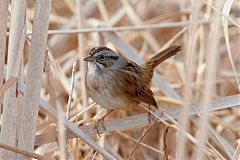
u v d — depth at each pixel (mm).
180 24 10914
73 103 11000
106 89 10094
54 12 14406
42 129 9383
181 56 13359
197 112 7996
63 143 6688
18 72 7328
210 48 6293
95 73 10047
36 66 7180
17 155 7438
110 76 10102
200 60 11555
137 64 11023
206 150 7812
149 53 13836
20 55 7316
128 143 11062
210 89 6328
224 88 12242
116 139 10898
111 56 10180
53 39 13555
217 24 6363
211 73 6285
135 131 11281
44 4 7160
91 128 8742
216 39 6293
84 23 11883
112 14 15062
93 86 10055
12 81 7098
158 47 13312
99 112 10469
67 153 7691
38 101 7207
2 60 7355
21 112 7359
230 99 8281
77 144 8562
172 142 10992
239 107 11656
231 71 12711
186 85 6539
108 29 10453
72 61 12547
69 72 12477
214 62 6266
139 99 10406
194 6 6668
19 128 7363
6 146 6883
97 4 14281
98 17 14602
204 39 11609
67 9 14773
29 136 7238
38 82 7199
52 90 7711
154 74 11195
